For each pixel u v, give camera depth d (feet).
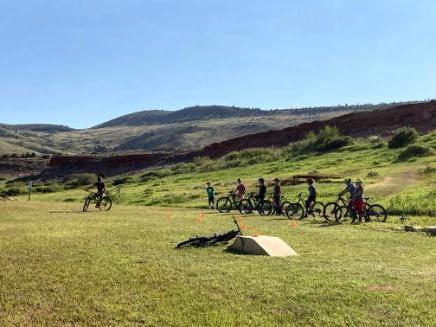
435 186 102.68
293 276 34.55
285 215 82.12
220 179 171.12
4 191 202.08
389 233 57.98
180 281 33.04
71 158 333.62
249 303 28.63
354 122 266.57
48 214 82.89
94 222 67.82
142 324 25.43
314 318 26.25
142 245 46.70
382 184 111.55
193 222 68.95
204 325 25.25
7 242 47.98
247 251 43.50
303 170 161.48
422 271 36.55
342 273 35.55
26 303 28.48
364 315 26.63
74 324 25.30
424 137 188.96
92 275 34.47
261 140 289.53
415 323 25.49
